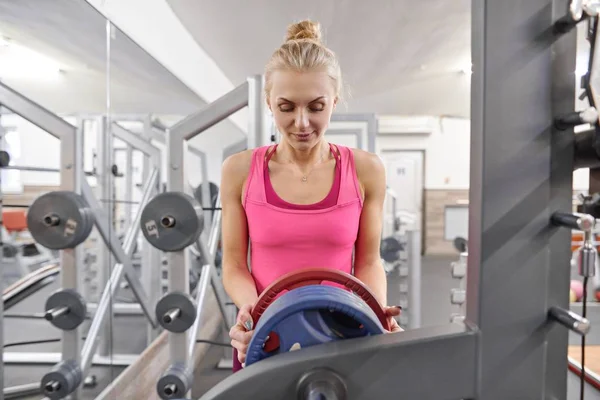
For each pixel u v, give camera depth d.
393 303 2.84
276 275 0.74
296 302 0.38
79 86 2.13
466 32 2.46
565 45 0.36
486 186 0.36
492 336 0.36
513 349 0.37
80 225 1.38
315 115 0.59
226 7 2.17
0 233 1.35
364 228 0.80
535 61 0.35
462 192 6.01
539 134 0.36
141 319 2.99
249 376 0.35
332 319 0.40
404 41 2.60
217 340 2.37
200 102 2.85
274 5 2.13
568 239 0.38
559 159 0.36
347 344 0.36
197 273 2.81
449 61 2.97
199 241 1.72
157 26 2.07
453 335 0.36
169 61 2.21
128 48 1.93
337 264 0.75
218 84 3.12
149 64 2.13
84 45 1.87
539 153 0.36
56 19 1.67
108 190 2.33
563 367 0.40
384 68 3.12
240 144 3.65
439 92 3.83
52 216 1.37
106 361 2.22
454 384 0.36
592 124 0.34
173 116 3.13
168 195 1.22
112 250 2.31
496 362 0.37
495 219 0.36
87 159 2.33
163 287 3.11
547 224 0.36
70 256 1.49
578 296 1.32
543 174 0.36
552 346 0.39
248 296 0.70
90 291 2.44
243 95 1.25
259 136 1.28
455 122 5.93
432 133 5.97
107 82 2.25
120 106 2.82
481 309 0.36
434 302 3.48
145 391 1.88
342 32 2.46
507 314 0.36
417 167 6.06
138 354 2.38
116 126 2.53
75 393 1.66
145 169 3.04
